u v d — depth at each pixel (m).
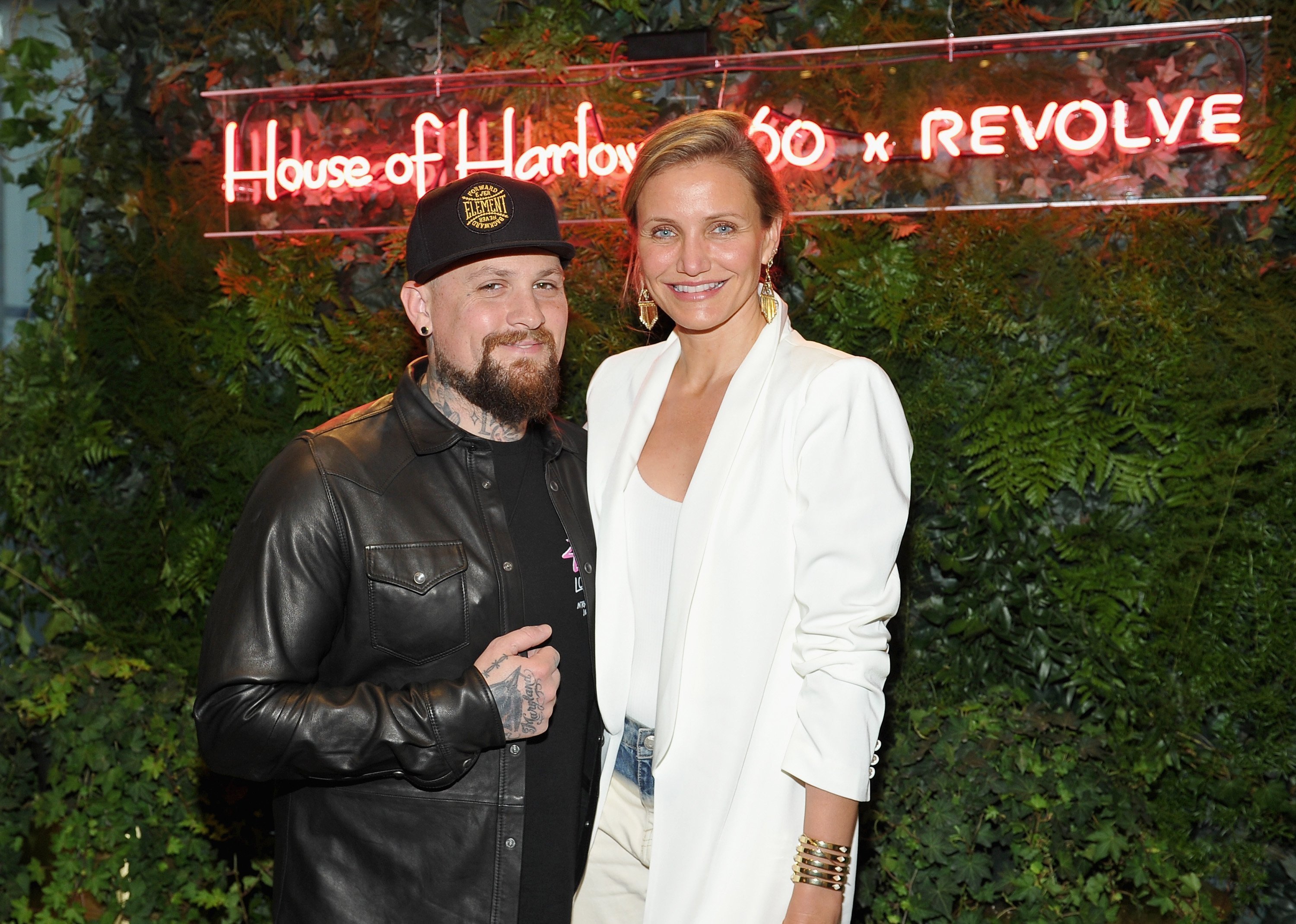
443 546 1.91
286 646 1.79
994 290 3.13
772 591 1.86
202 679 1.80
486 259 1.90
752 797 1.85
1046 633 3.17
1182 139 3.08
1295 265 3.02
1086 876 3.02
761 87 3.32
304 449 1.92
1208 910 2.97
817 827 1.78
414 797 1.85
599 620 1.99
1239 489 3.03
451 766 1.77
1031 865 2.96
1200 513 3.06
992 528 3.18
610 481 2.05
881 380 1.87
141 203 3.68
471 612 1.90
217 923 3.39
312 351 3.48
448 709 1.76
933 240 3.19
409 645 1.88
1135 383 3.08
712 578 1.87
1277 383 2.96
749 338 2.03
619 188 3.36
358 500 1.88
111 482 3.76
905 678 3.23
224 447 3.60
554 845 1.95
